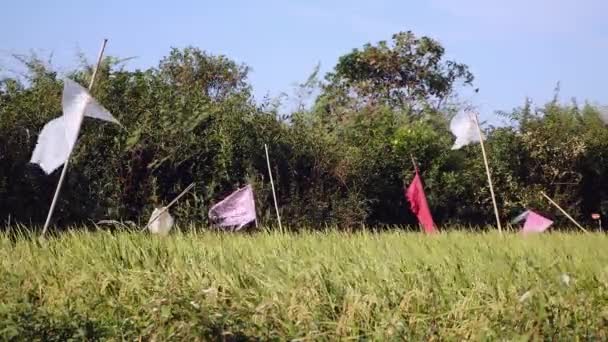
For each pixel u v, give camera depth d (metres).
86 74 16.50
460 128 14.84
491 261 8.55
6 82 16.28
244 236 11.10
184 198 16.44
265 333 6.53
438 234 12.38
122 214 15.84
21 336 6.33
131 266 8.24
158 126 16.52
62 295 7.27
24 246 9.28
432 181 19.14
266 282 7.54
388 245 9.80
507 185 19.80
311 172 17.69
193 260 8.31
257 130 17.28
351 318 6.77
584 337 6.70
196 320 6.32
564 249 10.22
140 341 6.45
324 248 9.60
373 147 18.95
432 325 6.75
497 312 6.85
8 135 15.37
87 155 15.88
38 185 15.46
